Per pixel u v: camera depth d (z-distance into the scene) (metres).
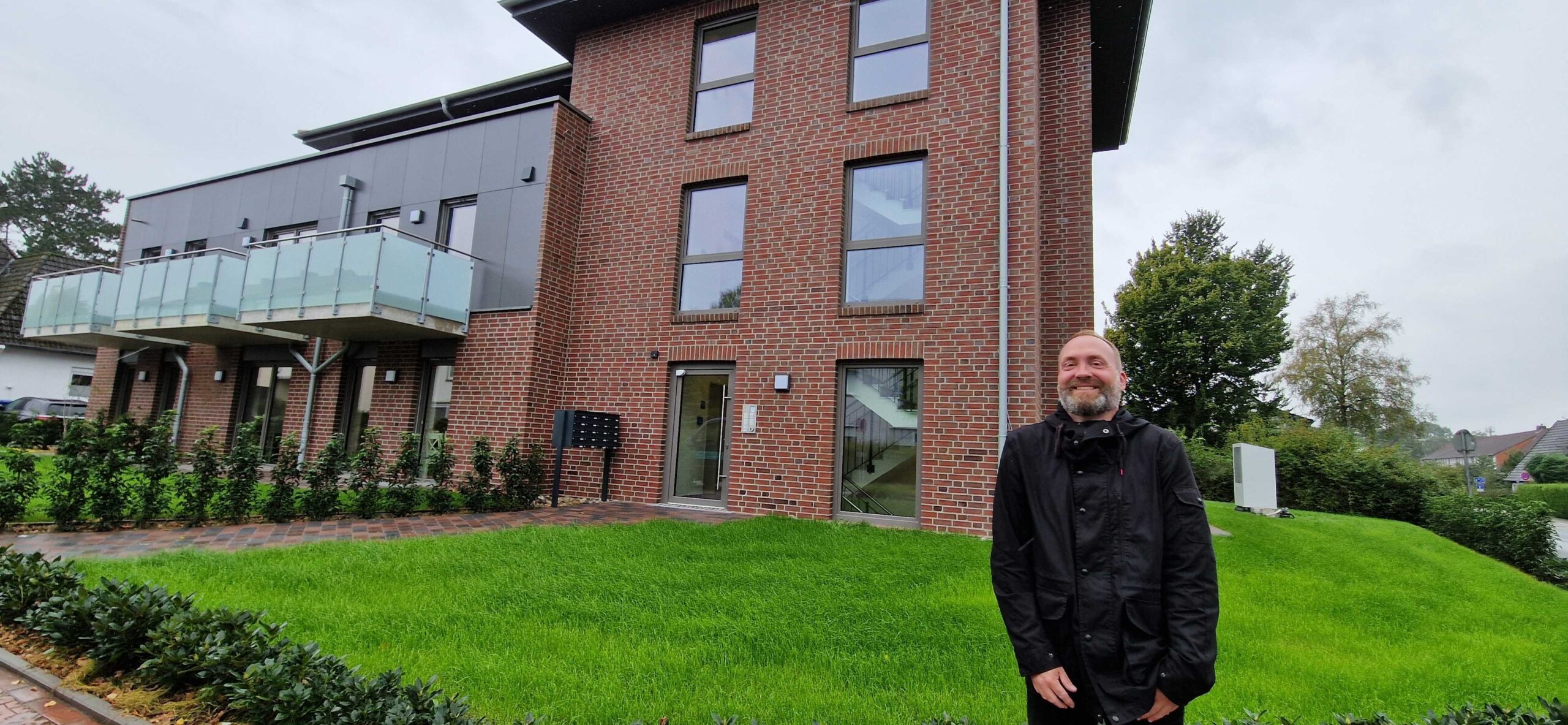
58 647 3.09
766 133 9.13
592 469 9.33
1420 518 13.49
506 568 4.89
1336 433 15.85
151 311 11.09
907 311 7.96
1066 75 9.01
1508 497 11.31
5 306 20.00
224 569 4.59
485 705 2.67
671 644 3.47
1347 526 9.99
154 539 5.80
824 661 3.34
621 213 9.90
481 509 8.16
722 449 8.83
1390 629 4.60
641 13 10.34
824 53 8.97
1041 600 1.80
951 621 4.01
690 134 9.62
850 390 8.31
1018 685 3.11
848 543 6.20
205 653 2.63
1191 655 1.60
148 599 3.01
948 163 8.10
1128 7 9.15
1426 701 3.27
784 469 8.27
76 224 36.34
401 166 10.91
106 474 6.18
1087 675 1.70
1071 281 8.70
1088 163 8.78
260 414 11.98
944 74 8.30
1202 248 30.62
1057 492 1.84
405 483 7.92
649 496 8.98
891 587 4.75
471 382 9.59
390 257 8.72
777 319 8.62
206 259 10.59
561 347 9.74
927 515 7.58
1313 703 3.15
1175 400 26.62
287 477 7.09
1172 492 1.77
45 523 6.20
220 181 12.94
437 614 3.80
